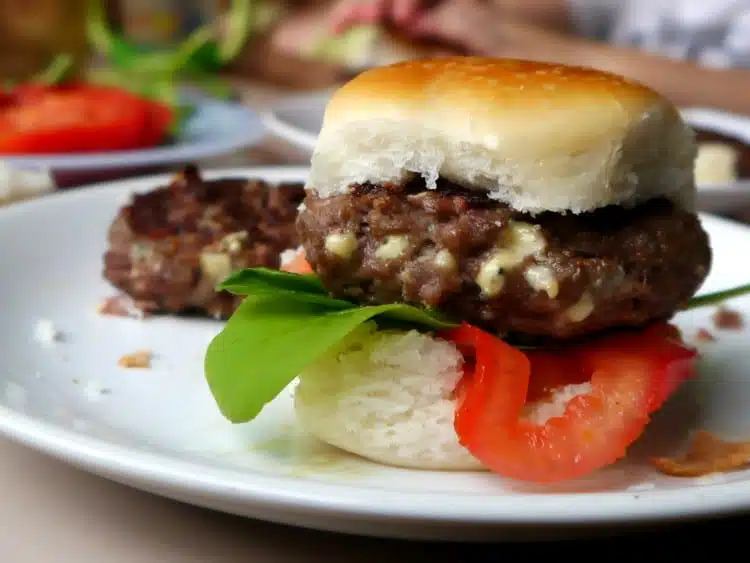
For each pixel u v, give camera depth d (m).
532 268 0.17
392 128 0.18
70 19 0.49
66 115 0.36
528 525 0.14
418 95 0.18
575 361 0.18
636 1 0.66
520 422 0.17
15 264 0.25
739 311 0.24
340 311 0.18
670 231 0.18
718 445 0.18
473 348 0.18
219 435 0.19
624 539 0.16
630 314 0.18
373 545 0.16
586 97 0.17
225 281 0.19
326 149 0.18
